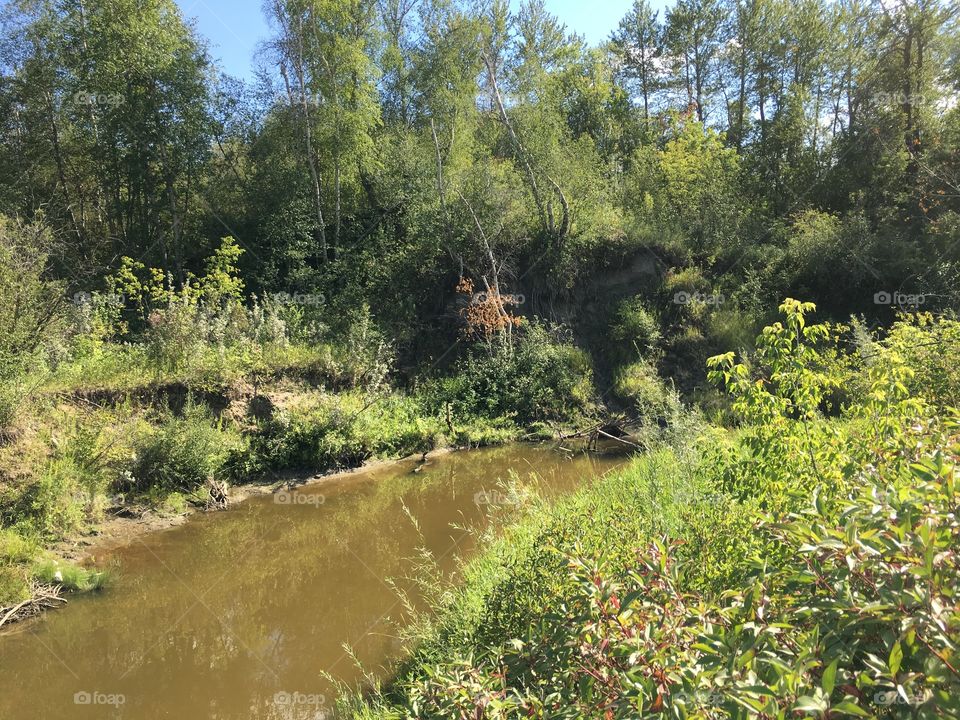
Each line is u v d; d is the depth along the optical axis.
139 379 11.04
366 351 14.81
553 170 18.50
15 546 7.65
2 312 9.91
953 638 1.67
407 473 12.02
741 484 3.95
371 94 19.34
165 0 17.77
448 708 2.64
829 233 18.11
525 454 13.34
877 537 1.93
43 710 5.36
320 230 18.14
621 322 17.81
